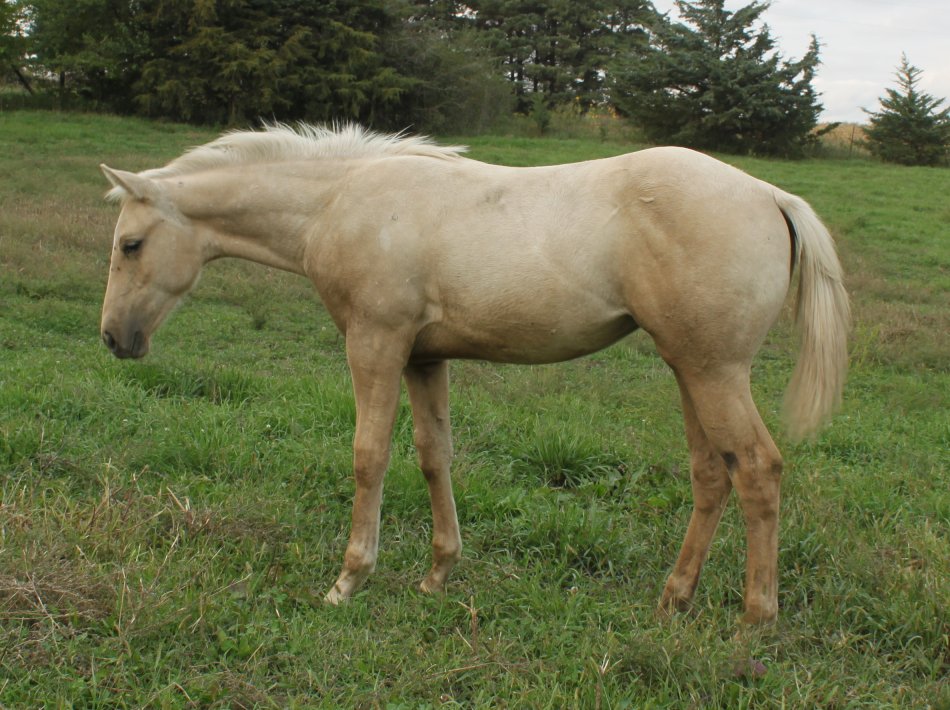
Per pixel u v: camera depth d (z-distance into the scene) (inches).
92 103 1027.3
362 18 1051.3
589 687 107.8
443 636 124.3
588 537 153.8
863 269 452.1
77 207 462.3
